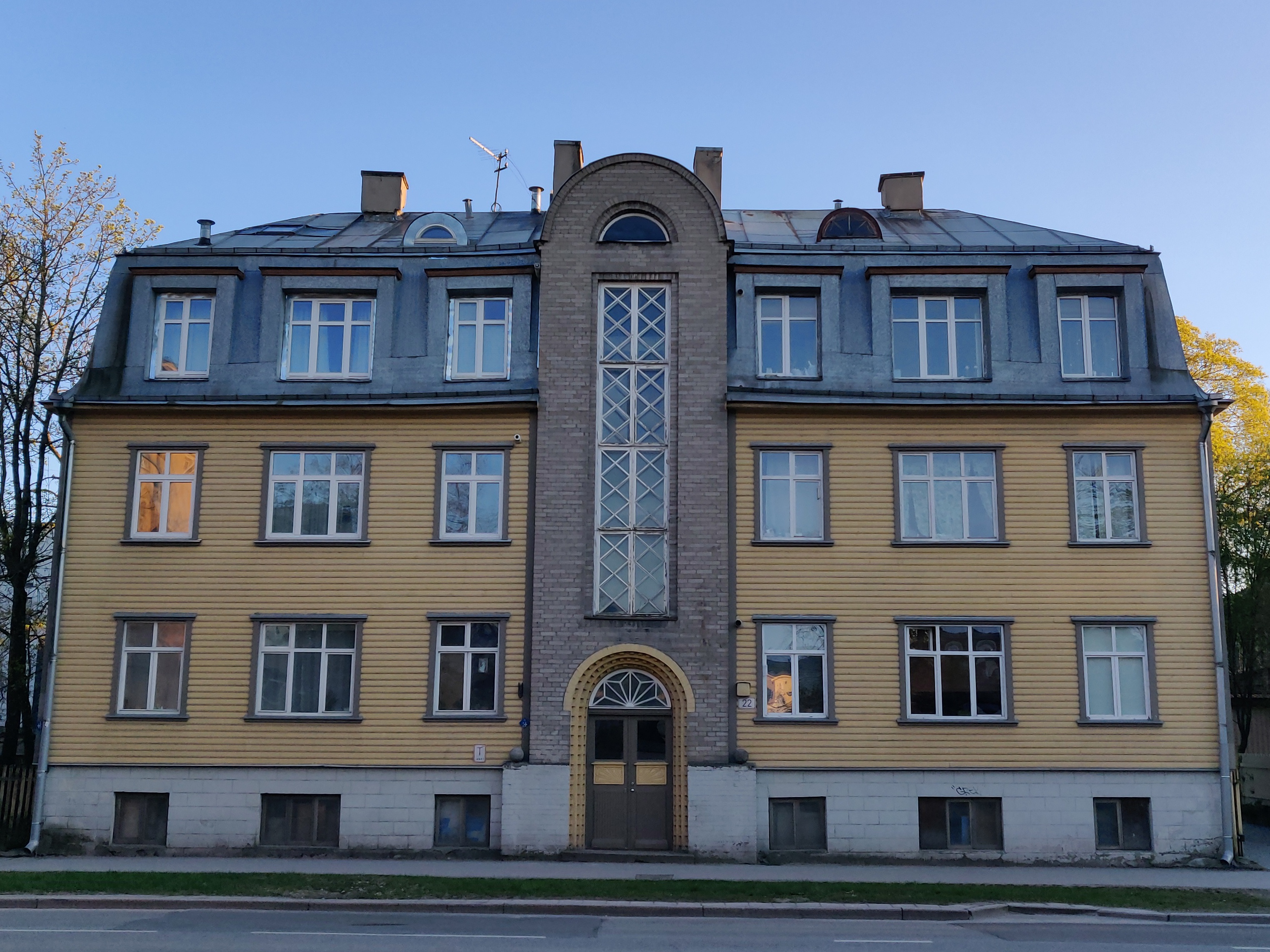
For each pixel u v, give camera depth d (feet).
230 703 74.64
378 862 68.80
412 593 75.66
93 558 76.43
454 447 77.41
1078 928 50.96
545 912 53.57
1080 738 74.13
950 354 79.92
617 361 78.54
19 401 94.02
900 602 75.51
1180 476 77.30
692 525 75.56
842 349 78.84
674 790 73.15
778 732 73.72
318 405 77.30
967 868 70.54
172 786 73.67
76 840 73.05
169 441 77.87
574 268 79.20
